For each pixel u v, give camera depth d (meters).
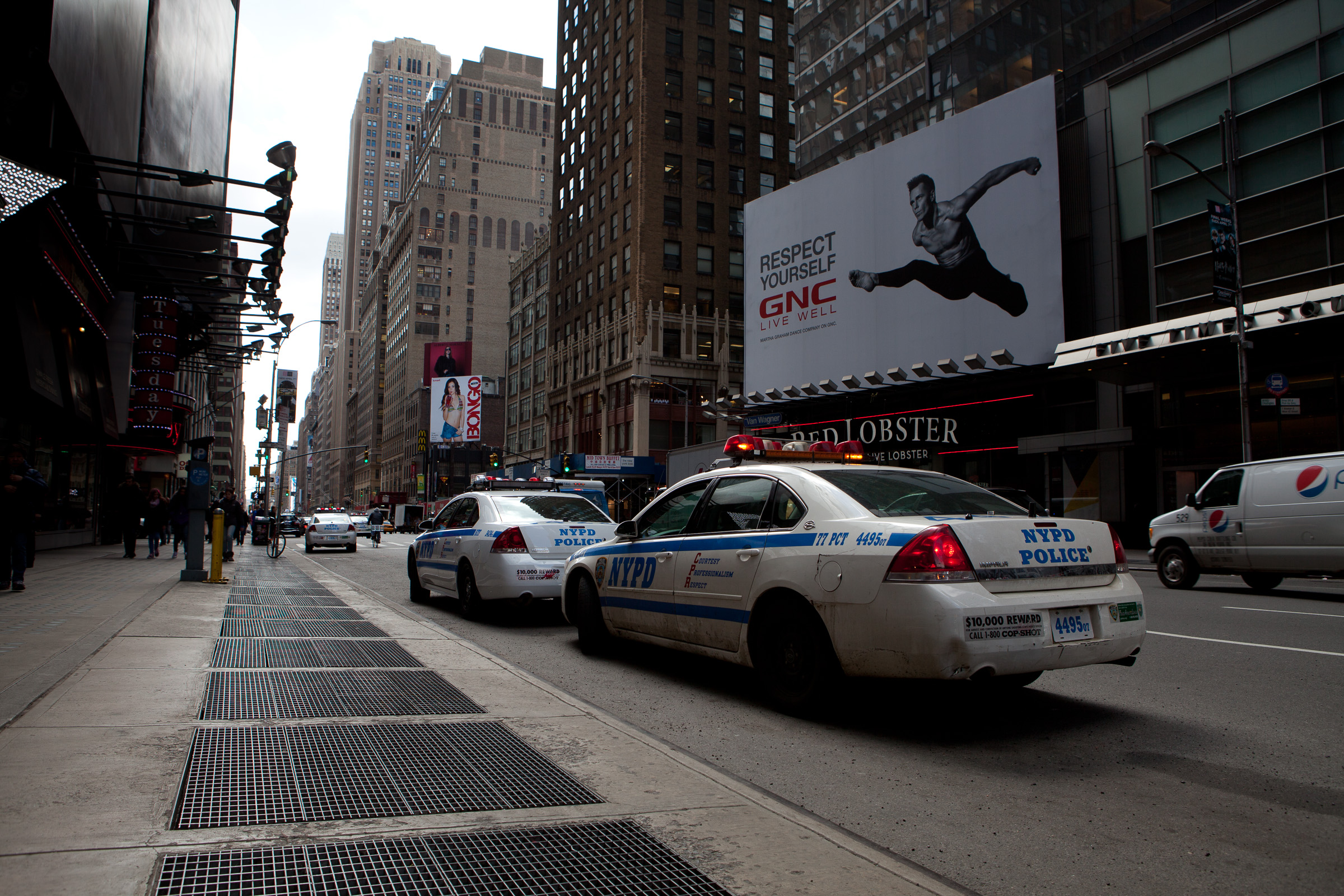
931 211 31.33
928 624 4.33
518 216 130.75
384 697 5.09
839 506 5.11
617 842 2.90
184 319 27.33
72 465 24.72
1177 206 24.53
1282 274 21.64
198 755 3.71
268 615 8.95
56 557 19.16
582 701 5.09
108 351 24.09
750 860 2.77
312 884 2.48
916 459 32.62
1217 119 23.47
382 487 146.00
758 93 57.44
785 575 5.13
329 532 28.72
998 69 31.00
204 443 13.19
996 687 5.88
